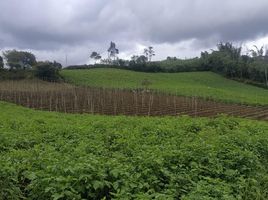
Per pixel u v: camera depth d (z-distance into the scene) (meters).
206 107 50.16
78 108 43.47
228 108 51.00
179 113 42.59
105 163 8.63
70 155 10.04
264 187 9.98
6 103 38.78
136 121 19.36
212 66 121.19
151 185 8.22
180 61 133.25
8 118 21.88
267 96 82.62
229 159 10.88
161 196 7.02
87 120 20.91
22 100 48.03
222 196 7.67
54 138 13.94
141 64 121.88
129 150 11.29
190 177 8.89
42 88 63.41
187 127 17.33
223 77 113.38
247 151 11.21
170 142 12.63
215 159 10.33
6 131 14.99
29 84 69.00
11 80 74.69
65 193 7.14
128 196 7.25
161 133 15.02
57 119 22.41
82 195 7.65
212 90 74.75
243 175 9.80
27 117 24.67
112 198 7.45
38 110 37.28
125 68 119.75
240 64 114.12
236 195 8.55
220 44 137.38
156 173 8.79
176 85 86.69
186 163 9.96
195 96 62.09
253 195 9.03
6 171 8.33
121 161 9.59
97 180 7.75
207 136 14.34
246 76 113.19
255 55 133.00
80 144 11.61
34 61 98.00
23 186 8.64
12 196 7.93
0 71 80.56
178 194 8.02
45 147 11.62
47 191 7.25
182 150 10.81
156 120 20.41
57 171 8.01
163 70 120.81
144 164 8.97
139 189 7.75
